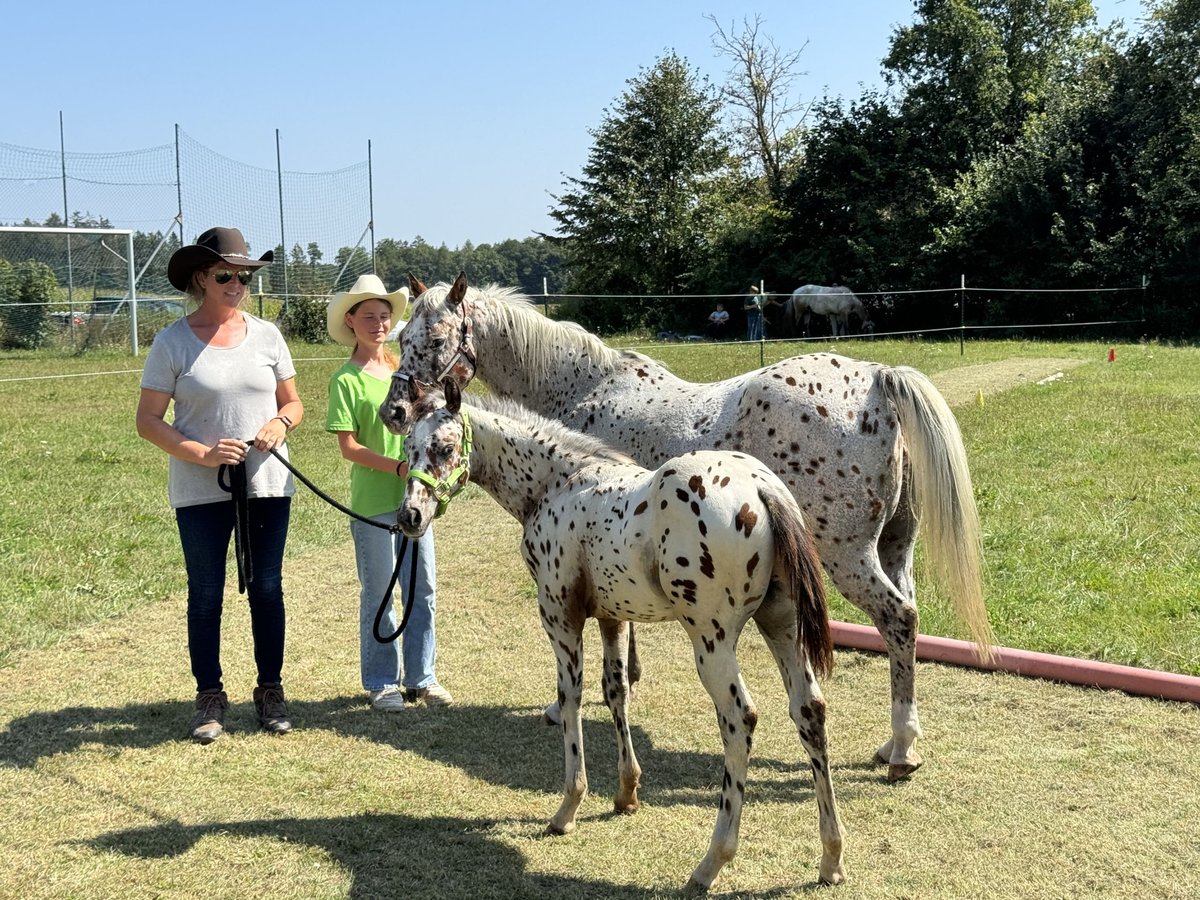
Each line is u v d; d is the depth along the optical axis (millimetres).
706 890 3445
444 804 4176
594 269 38125
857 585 4391
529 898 3461
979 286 27703
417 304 5164
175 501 4867
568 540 3822
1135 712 4695
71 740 4785
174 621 6477
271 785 4348
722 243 34094
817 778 3422
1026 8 32562
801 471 4410
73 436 12758
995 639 5453
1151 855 3539
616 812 4051
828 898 3365
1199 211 24844
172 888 3537
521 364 5160
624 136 37844
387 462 5020
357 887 3541
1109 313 26031
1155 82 26422
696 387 4840
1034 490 8609
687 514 3346
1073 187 26109
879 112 31438
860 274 29672
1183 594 5883
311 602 6934
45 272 27531
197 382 4836
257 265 4906
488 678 5641
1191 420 11312
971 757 4383
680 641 6004
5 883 3545
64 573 7172
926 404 4336
